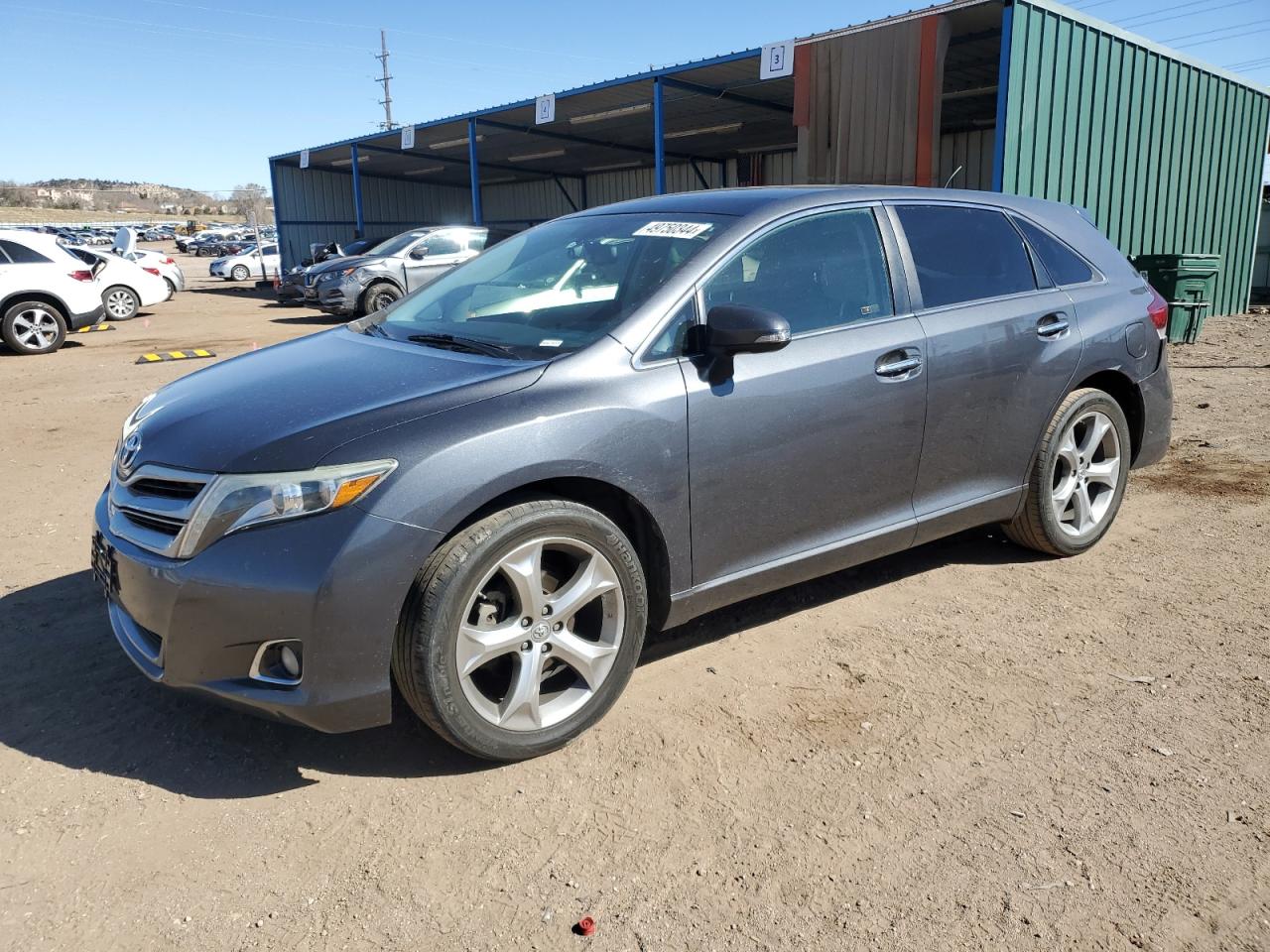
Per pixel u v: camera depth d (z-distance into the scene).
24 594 4.05
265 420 2.70
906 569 4.26
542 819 2.54
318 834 2.49
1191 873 2.28
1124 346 4.27
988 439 3.83
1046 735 2.89
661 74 15.75
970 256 3.89
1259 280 18.39
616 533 2.85
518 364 2.90
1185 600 3.86
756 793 2.62
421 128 21.80
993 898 2.21
